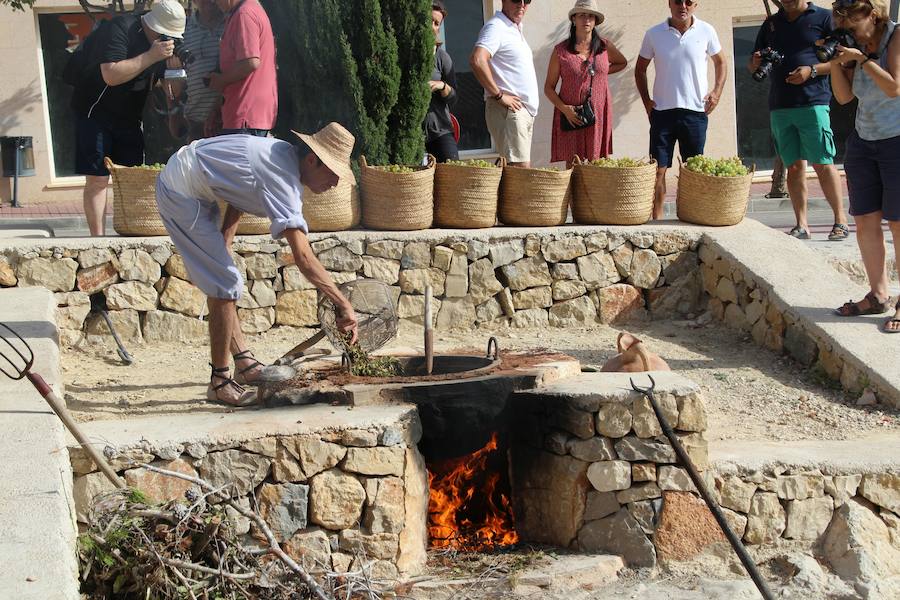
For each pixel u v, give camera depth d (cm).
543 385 570
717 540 541
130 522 458
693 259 869
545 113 1542
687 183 891
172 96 852
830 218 1293
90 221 855
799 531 551
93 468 495
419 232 837
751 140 1628
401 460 522
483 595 510
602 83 968
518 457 573
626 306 862
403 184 826
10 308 704
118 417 593
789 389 704
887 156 703
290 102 959
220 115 814
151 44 822
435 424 554
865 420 643
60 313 786
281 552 471
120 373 720
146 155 1376
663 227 874
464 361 617
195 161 554
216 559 463
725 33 1561
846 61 693
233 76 774
